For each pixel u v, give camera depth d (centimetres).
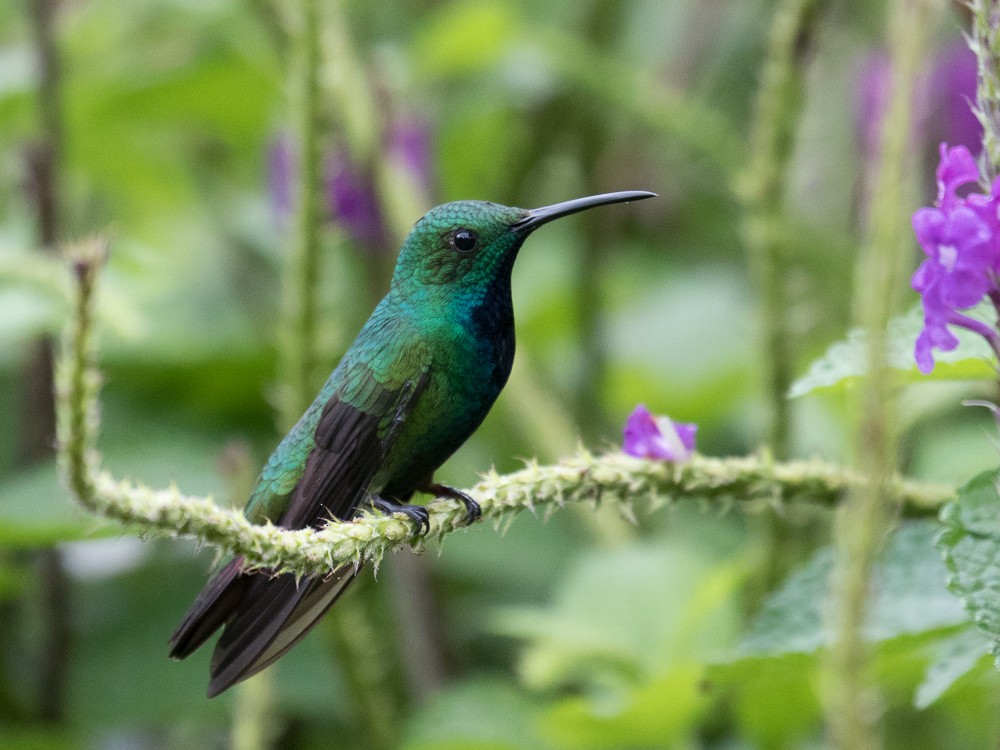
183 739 1142
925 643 530
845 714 355
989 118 414
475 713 843
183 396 1102
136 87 1182
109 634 1023
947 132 959
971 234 398
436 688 973
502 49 1182
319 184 771
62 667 978
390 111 998
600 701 816
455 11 1266
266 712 734
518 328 1241
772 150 784
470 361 641
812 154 1355
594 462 513
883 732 925
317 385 783
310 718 1063
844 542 361
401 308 648
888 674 657
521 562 1048
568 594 842
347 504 625
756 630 564
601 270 1176
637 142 1377
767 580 796
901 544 541
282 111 1099
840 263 1171
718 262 1395
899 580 534
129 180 1291
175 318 1124
